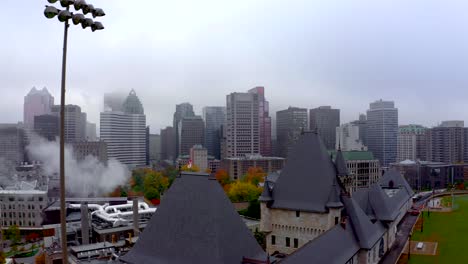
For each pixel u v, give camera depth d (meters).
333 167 69.50
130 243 91.69
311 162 68.12
